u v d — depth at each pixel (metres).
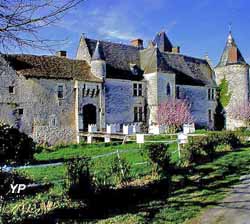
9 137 12.72
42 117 39.25
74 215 9.31
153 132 44.66
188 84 52.97
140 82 47.31
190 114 50.28
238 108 56.31
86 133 40.66
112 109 44.25
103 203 10.41
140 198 11.15
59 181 12.59
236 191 11.55
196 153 17.94
